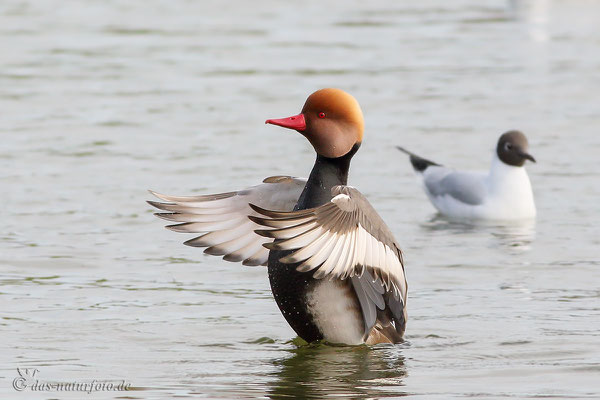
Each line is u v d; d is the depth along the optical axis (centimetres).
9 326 996
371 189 1727
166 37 3188
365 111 2267
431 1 3991
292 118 914
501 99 2383
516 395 796
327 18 3556
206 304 1089
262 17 3569
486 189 1622
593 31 3350
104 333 980
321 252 795
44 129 2067
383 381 836
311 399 786
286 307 918
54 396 794
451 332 990
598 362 887
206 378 844
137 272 1216
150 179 1691
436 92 2456
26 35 3192
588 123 2156
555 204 1636
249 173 1723
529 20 3559
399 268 889
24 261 1252
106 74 2650
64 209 1514
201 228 945
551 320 1028
